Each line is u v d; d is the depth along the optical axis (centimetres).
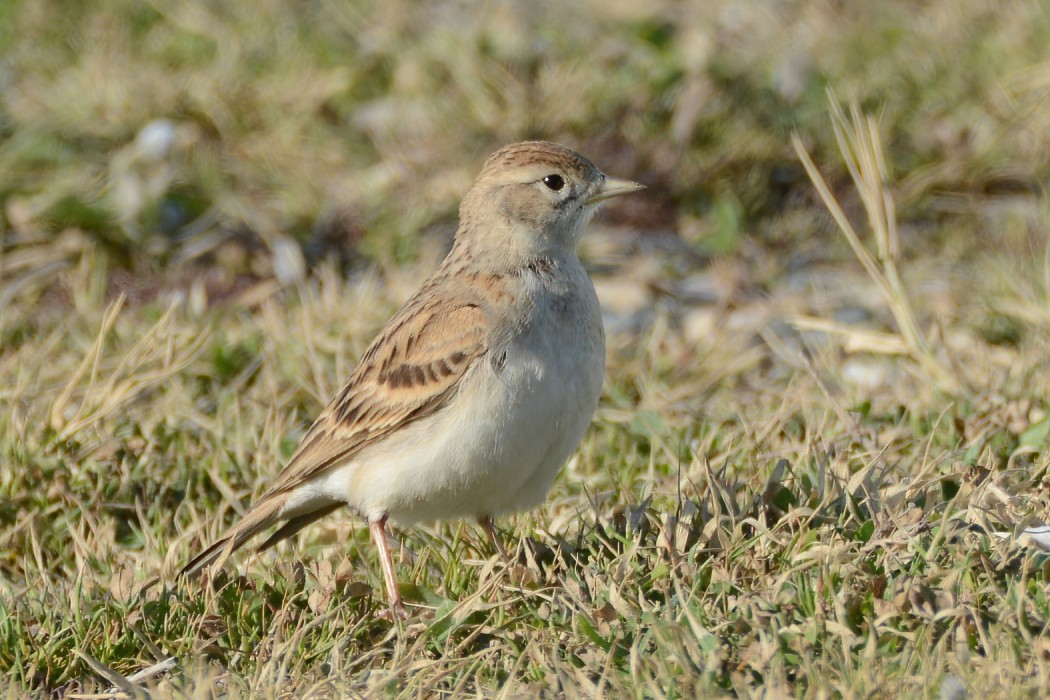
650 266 1830
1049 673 788
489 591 975
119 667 959
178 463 1274
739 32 2073
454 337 1034
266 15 2102
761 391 1441
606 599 924
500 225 1082
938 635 862
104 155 1894
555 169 1078
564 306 1057
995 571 903
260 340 1522
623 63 2034
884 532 959
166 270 1786
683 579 948
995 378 1341
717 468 1189
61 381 1412
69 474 1237
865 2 2144
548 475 1064
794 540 961
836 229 1888
